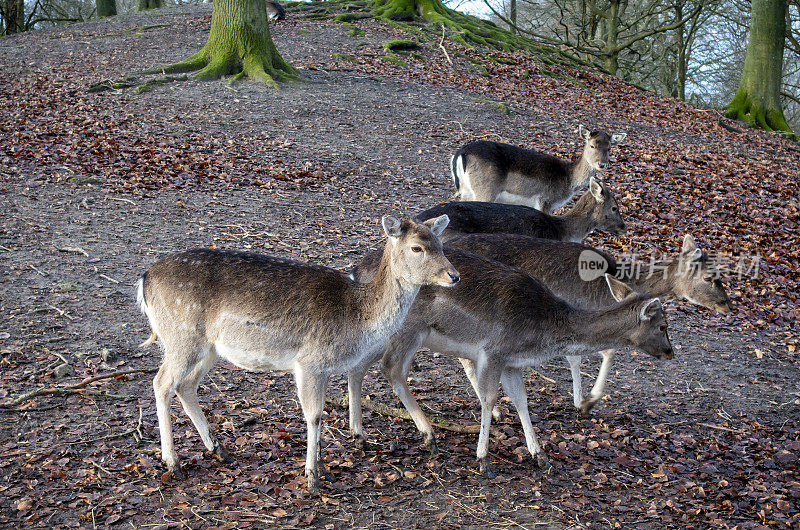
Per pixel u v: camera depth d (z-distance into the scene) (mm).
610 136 10469
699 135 19297
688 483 5441
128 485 4637
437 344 5582
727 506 5164
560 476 5375
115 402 5707
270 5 24922
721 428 6539
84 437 5168
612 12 29000
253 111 15609
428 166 13875
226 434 5418
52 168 11258
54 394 5676
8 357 6145
